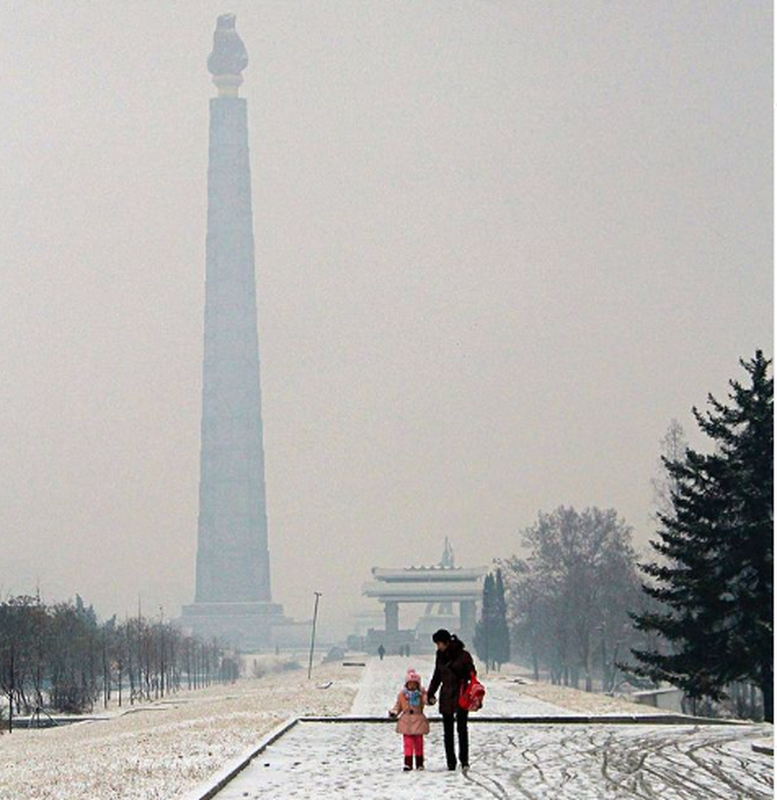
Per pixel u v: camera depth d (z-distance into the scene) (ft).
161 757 172.76
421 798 121.80
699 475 355.97
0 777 164.96
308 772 147.95
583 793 124.98
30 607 564.30
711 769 146.82
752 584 347.56
